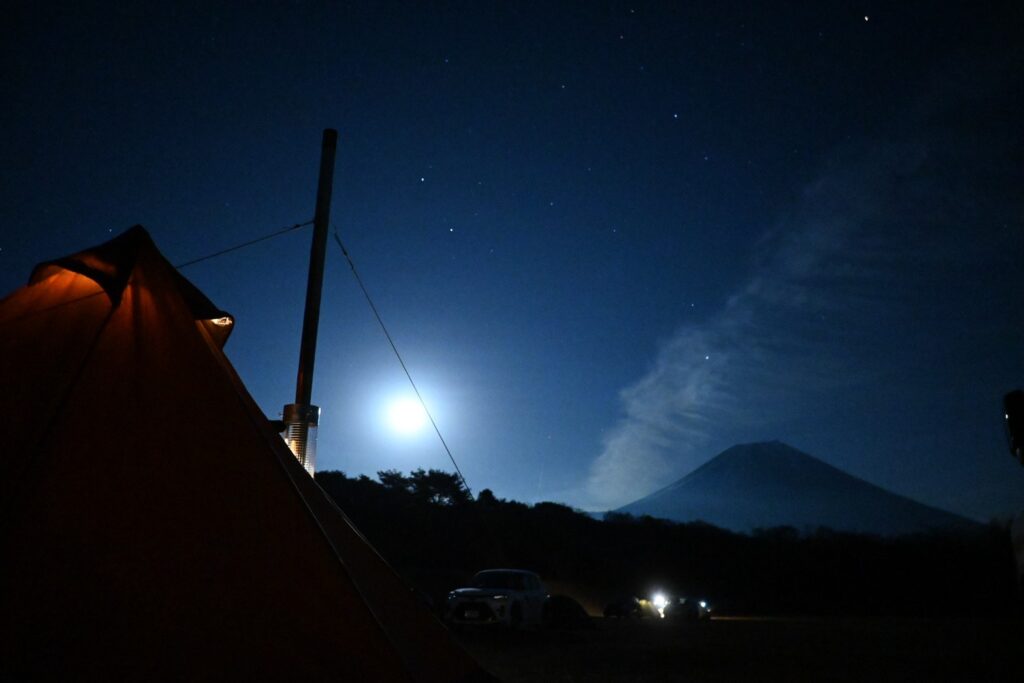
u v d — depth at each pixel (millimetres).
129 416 3994
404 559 32625
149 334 4336
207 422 4145
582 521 59688
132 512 3734
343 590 3914
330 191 7078
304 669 3641
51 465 3705
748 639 17828
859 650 14820
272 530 3947
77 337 4180
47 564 3463
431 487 43062
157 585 3594
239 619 3652
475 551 36625
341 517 4609
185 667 3441
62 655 3287
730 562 58500
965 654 14062
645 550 56938
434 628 4480
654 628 22609
